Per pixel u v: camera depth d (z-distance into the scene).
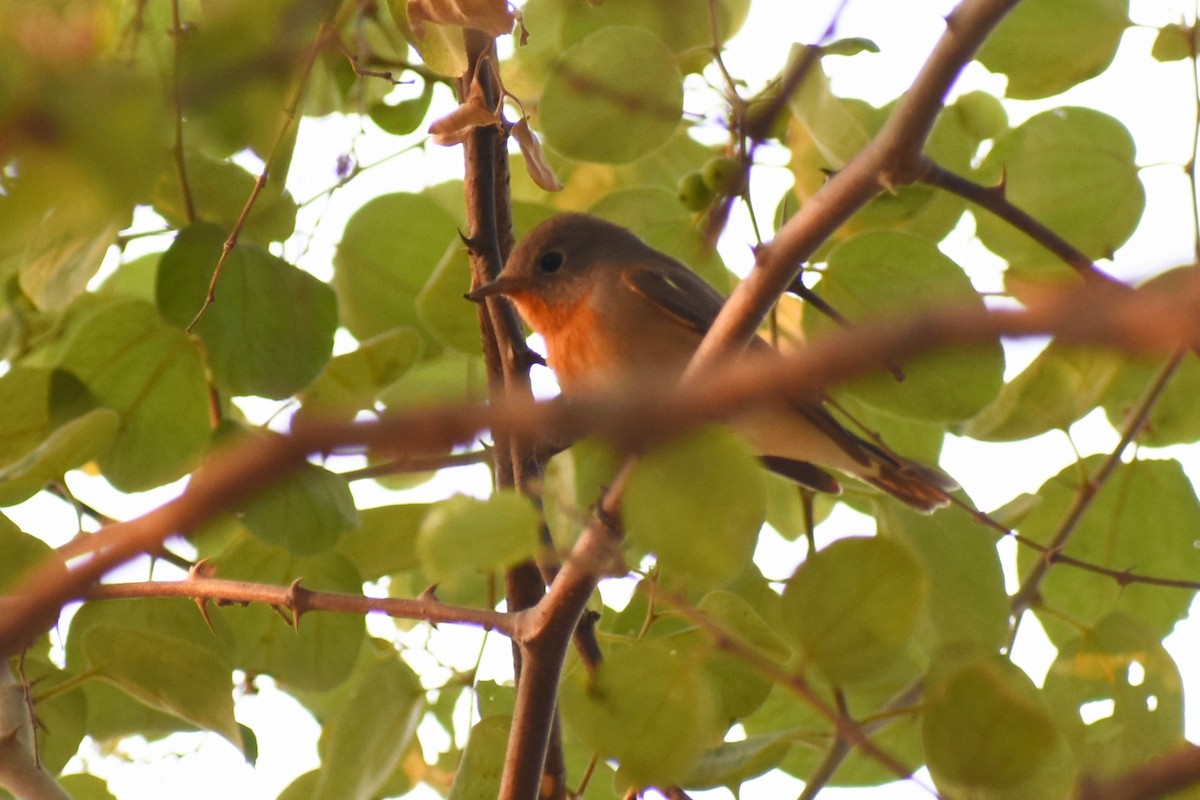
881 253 8.23
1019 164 8.84
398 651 8.73
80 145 2.85
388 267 9.63
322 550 7.61
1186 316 2.08
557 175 10.49
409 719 8.30
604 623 8.32
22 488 8.09
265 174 7.30
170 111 3.55
